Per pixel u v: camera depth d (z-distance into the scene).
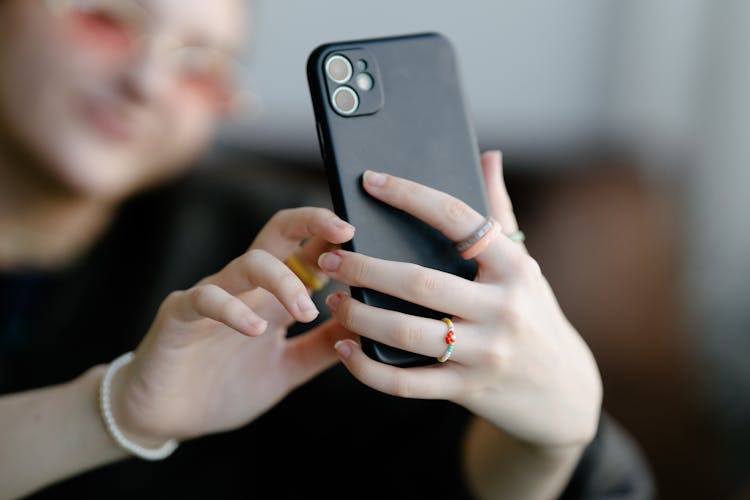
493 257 0.52
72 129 0.93
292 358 0.61
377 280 0.50
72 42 0.90
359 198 0.54
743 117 1.92
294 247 0.54
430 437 0.82
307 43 1.60
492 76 1.77
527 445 0.65
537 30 1.77
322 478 0.92
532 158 1.74
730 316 1.91
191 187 1.14
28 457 0.59
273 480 0.95
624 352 1.51
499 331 0.51
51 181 0.95
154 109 0.96
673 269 1.76
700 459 1.50
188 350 0.55
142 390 0.56
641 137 1.88
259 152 1.55
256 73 1.58
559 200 1.62
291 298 0.49
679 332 1.60
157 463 0.92
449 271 0.54
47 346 0.98
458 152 0.57
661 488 1.46
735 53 1.90
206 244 1.12
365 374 0.52
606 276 1.54
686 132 1.93
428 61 0.58
